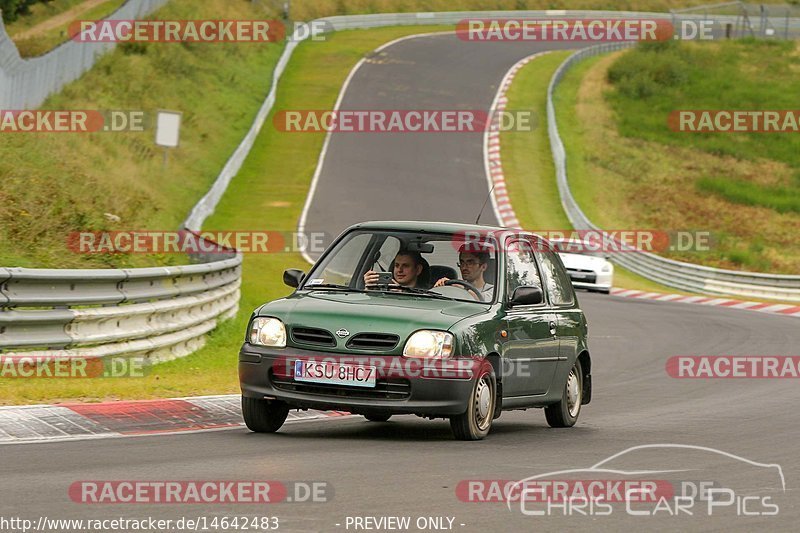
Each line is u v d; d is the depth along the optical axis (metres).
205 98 147.75
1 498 19.81
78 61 115.31
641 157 172.12
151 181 103.94
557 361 33.81
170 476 22.44
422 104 175.00
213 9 181.75
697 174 169.25
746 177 171.62
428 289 31.52
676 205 153.75
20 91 89.06
